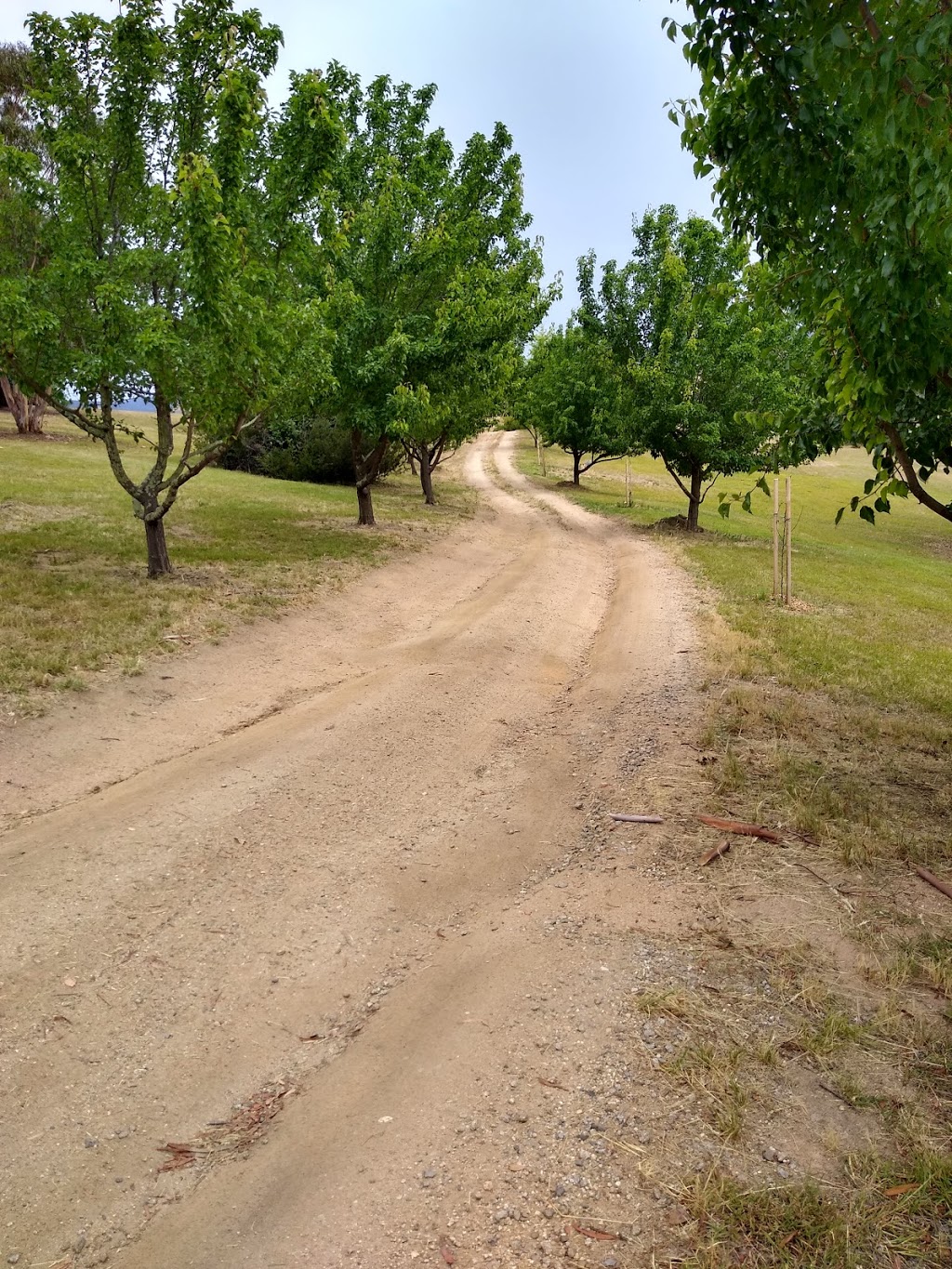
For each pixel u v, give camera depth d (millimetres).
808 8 3891
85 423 11430
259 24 11328
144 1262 2645
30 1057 3590
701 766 6730
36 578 11164
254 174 12383
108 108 11172
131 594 10875
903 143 3869
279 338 10922
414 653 10430
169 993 4059
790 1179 2850
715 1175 2857
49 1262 2656
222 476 28422
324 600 12352
